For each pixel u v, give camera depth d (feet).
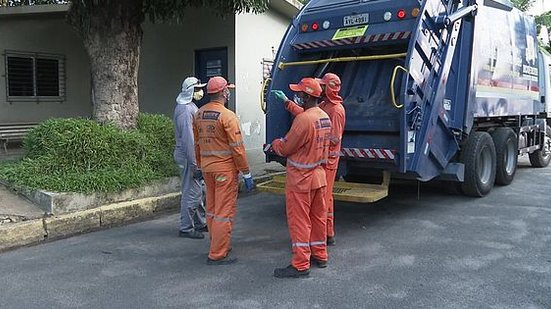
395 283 15.23
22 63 40.14
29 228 19.67
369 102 21.63
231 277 15.88
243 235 20.56
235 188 17.15
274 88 22.47
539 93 35.17
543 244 19.01
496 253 17.98
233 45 35.94
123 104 27.78
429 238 19.89
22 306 13.78
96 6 26.91
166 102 39.81
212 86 16.93
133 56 28.19
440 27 21.38
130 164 25.13
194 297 14.33
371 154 20.76
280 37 39.73
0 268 16.79
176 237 20.40
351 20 22.07
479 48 25.18
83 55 43.21
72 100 42.93
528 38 32.42
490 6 26.78
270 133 22.45
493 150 27.73
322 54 23.38
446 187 28.96
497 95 27.76
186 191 20.12
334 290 14.73
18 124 38.91
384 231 20.94
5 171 24.06
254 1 28.48
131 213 23.16
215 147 16.79
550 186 30.66
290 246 19.04
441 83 21.86
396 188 29.96
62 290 14.88
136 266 16.96
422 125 21.09
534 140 35.88
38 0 48.67
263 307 13.61
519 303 13.76
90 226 21.59
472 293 14.43
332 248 18.69
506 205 25.43
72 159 23.97
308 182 15.61
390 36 20.85
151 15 29.76
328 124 16.08
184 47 38.58
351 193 20.40
